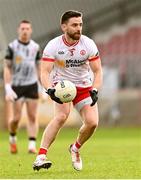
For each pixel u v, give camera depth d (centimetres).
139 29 8450
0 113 6712
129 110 7269
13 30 8700
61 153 3459
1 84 6700
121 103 7300
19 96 3438
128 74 7762
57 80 2139
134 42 8338
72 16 2044
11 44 3409
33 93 3462
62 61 2108
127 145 4316
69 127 6938
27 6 8931
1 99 6694
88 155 3247
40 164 2058
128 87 7669
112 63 8031
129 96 7269
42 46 8488
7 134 6256
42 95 3569
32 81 3469
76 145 2172
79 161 2186
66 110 2109
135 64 7838
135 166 2412
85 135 2139
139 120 7244
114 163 2612
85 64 2130
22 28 3400
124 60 7956
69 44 2091
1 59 7444
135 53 8181
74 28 2041
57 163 2641
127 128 7112
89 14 8700
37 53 3462
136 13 8588
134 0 8594
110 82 7362
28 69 3444
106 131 6581
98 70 2134
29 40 3450
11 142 3466
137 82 7669
